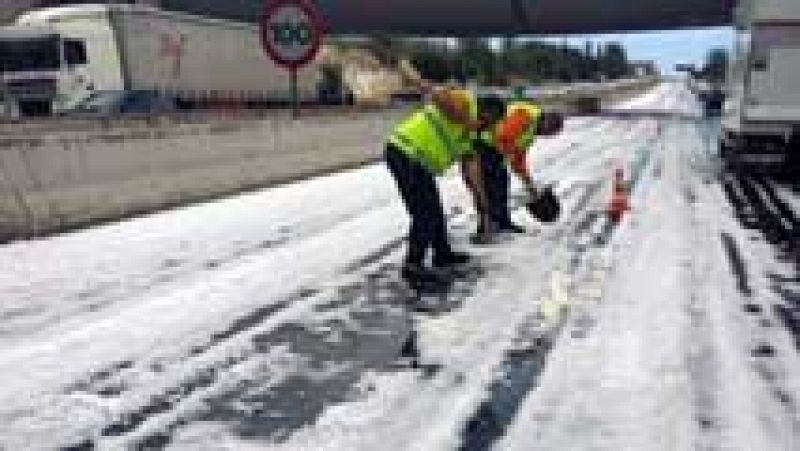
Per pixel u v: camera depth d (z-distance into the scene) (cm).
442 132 855
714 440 485
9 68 2514
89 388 572
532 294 798
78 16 2523
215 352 641
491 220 1096
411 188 844
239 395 556
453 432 493
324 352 639
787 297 798
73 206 1199
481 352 634
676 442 482
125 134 1312
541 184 1650
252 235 1131
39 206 1144
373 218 1263
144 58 2634
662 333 677
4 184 1099
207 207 1413
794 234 1130
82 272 916
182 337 680
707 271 896
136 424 514
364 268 920
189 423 513
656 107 6794
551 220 1112
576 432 493
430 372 593
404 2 5744
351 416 519
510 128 1051
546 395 548
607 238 1074
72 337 685
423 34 6569
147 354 639
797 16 1734
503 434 491
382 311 749
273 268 925
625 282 842
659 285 832
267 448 477
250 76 3312
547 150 2503
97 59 2533
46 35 2497
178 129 1438
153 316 741
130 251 1028
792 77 1755
